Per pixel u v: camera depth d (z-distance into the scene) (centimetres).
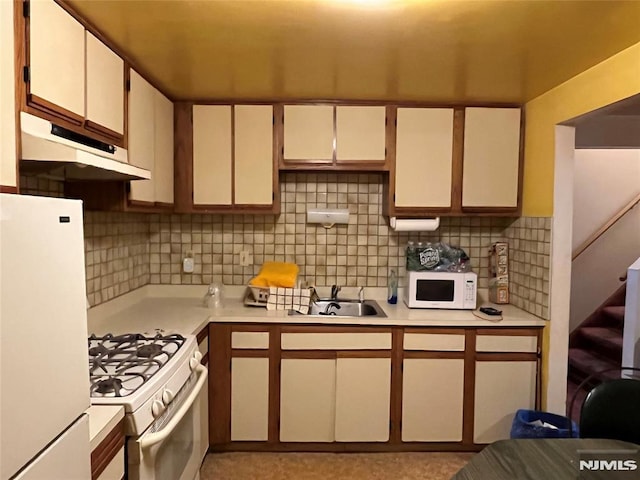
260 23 163
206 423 242
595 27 163
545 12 151
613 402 163
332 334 251
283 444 258
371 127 271
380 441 256
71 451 89
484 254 308
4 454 68
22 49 119
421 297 276
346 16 157
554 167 241
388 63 205
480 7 148
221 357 250
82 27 156
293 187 304
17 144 117
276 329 250
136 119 210
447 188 275
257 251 306
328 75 223
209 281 307
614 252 460
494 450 138
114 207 202
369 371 252
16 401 71
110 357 162
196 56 197
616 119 316
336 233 307
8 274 70
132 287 278
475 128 273
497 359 252
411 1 145
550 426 235
